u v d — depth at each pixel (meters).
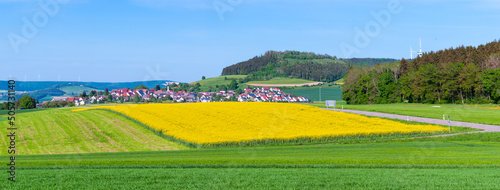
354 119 47.50
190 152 27.97
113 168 19.89
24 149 34.53
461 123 47.62
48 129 43.84
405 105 93.44
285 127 40.84
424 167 19.91
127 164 20.89
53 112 63.44
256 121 44.69
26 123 48.03
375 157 23.34
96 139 38.62
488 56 102.75
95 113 58.75
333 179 16.36
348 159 22.14
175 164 20.77
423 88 98.06
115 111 59.19
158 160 22.08
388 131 37.59
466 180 16.08
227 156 24.59
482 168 19.58
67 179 16.42
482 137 36.06
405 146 29.92
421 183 15.60
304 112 52.62
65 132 42.16
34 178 16.62
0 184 15.49
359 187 15.02
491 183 15.50
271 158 22.84
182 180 16.20
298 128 40.31
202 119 46.53
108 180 16.23
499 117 53.12
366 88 111.06
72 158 24.45
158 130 40.66
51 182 15.86
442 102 98.06
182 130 39.47
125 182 15.88
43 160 22.89
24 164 20.92
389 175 17.25
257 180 16.19
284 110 54.19
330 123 44.00
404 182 15.77
